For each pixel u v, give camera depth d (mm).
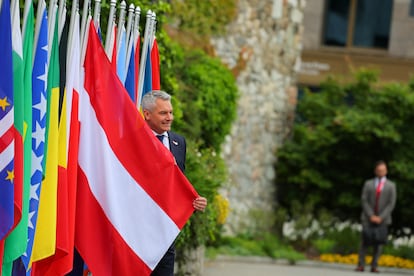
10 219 10938
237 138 40250
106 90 12859
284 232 42719
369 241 33562
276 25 41000
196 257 22547
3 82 10938
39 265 12398
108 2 15984
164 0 30188
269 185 41812
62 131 12289
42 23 11789
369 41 62875
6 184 10945
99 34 13102
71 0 14531
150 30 14570
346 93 42812
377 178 33906
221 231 35156
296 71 42094
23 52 11523
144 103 14492
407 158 40844
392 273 33750
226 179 27000
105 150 12766
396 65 62375
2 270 11461
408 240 41531
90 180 12766
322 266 35719
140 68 14500
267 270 30562
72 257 12422
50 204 12016
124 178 12891
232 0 34438
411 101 40562
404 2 62531
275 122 41688
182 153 15242
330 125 41188
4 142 10930
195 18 32312
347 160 41375
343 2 62875
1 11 10984
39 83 11750
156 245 13008
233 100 29734
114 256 12852
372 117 40531
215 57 33500
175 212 13172
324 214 40406
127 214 12930
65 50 12352
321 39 62938
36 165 11719
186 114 26203
